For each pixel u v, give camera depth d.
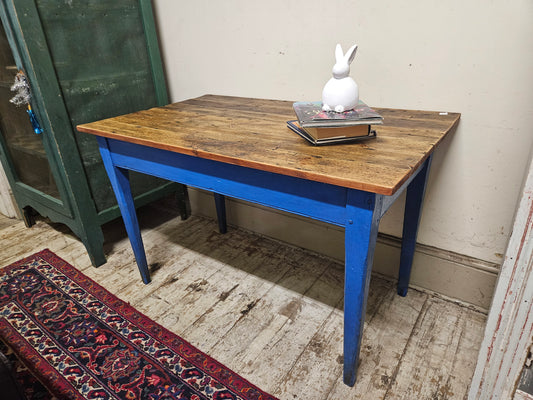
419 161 0.86
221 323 1.43
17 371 1.25
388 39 1.31
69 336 1.39
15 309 1.55
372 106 1.43
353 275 0.94
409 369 1.20
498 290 0.79
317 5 1.41
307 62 1.54
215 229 2.15
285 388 1.16
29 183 2.00
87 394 1.16
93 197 1.75
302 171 0.82
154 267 1.81
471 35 1.15
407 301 1.51
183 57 1.91
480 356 0.88
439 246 1.49
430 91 1.29
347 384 1.15
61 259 1.90
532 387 0.84
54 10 1.46
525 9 1.05
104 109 1.73
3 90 1.73
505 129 1.20
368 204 0.81
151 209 2.42
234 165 1.02
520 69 1.11
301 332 1.38
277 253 1.88
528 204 0.69
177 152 1.12
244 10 1.60
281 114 1.38
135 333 1.39
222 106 1.56
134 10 1.74
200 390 1.16
